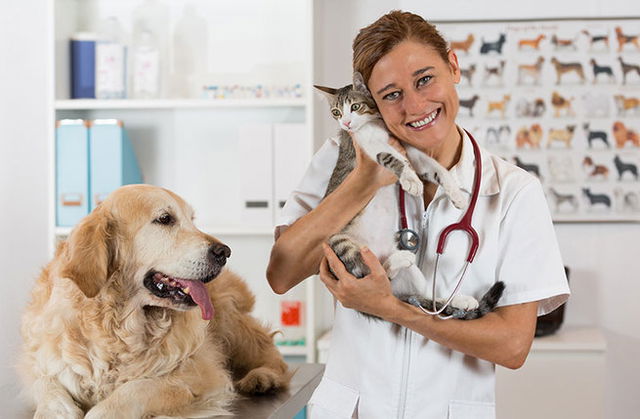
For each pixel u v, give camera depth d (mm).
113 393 1826
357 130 1669
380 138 1645
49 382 1874
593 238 3699
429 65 1525
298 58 3652
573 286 3703
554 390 3297
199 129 3715
